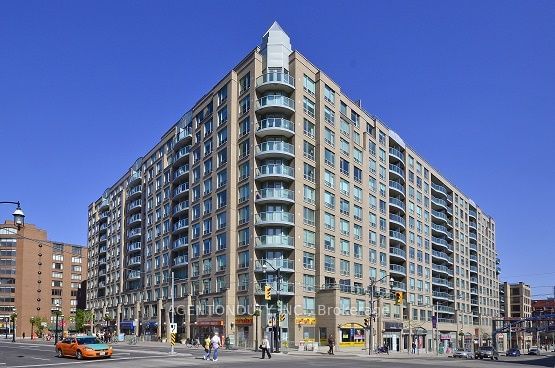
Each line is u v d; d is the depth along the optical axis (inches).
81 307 6063.0
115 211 4751.5
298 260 2578.7
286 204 2618.1
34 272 5856.3
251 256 2573.8
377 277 3186.5
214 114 2994.6
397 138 3715.6
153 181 3907.5
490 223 5915.4
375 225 3240.7
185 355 1648.6
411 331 3513.8
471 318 4827.8
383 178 3420.3
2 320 5615.2
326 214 2768.2
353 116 3171.8
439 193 4414.4
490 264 5748.0
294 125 2677.2
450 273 4544.8
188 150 3275.1
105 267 4913.9
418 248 3868.1
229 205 2731.3
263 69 2751.0
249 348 2405.3
